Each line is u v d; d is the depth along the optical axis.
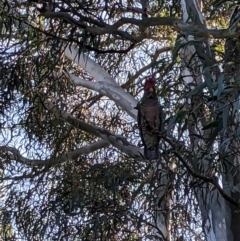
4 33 4.50
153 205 4.91
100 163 5.48
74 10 3.85
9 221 5.70
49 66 4.57
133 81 6.30
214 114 2.94
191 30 3.40
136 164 5.06
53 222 5.22
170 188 4.04
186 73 3.91
